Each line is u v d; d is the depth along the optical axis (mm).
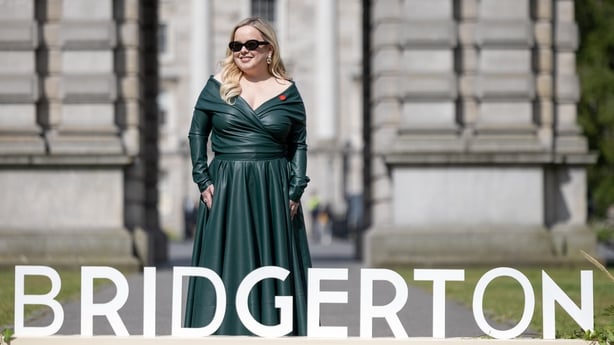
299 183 14961
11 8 38594
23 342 14016
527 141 39031
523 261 38531
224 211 14766
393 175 38938
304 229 15203
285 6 105750
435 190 38875
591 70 48406
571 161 39375
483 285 14523
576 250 39062
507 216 38938
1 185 37938
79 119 38562
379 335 20188
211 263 14680
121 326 14266
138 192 38750
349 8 106438
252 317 14328
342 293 14203
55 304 14305
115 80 38562
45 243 37688
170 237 97062
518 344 14094
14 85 38281
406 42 39250
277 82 15164
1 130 38188
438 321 14344
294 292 14789
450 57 39281
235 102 14836
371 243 38750
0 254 37656
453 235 38625
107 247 37688
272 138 14898
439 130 38969
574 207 39562
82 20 38625
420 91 39094
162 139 106625
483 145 38938
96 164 37938
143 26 41969
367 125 47750
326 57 105375
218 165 14938
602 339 14344
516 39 39312
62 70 38656
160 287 30922
